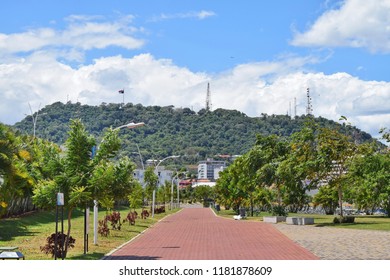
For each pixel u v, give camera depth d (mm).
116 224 41781
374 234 30875
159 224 48281
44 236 30453
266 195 66750
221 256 21078
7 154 21672
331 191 67812
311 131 43562
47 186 20109
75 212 59938
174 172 163875
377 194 46781
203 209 105125
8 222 39219
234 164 66938
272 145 54562
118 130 21984
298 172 43125
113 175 20906
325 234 32000
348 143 42562
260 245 25938
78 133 20734
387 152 45969
